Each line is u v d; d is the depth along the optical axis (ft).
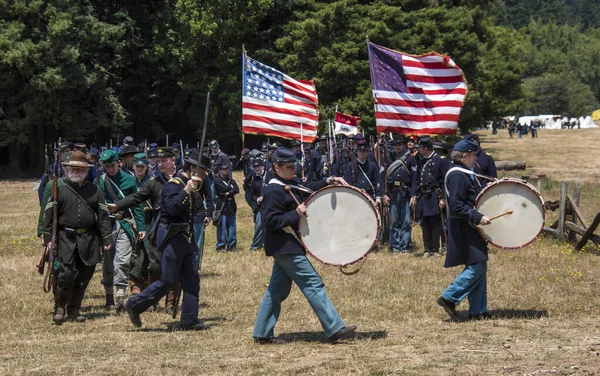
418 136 49.21
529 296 32.07
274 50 151.64
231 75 147.02
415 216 45.73
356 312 29.84
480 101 149.59
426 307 30.50
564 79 431.43
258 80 47.29
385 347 23.31
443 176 44.34
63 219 28.81
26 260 46.78
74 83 137.49
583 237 45.19
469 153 27.89
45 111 139.44
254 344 24.57
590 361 20.33
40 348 24.62
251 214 73.31
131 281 31.91
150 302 27.14
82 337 26.48
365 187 46.50
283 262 24.21
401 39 140.56
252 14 144.46
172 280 26.99
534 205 27.37
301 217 24.12
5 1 134.51
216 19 143.95
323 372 20.13
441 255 45.27
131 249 31.94
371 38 137.49
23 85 139.54
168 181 27.71
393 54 45.93
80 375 20.79
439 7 145.69
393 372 19.95
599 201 81.30
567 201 48.88
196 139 175.63
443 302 27.76
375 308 30.53
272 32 154.92
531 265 40.29
